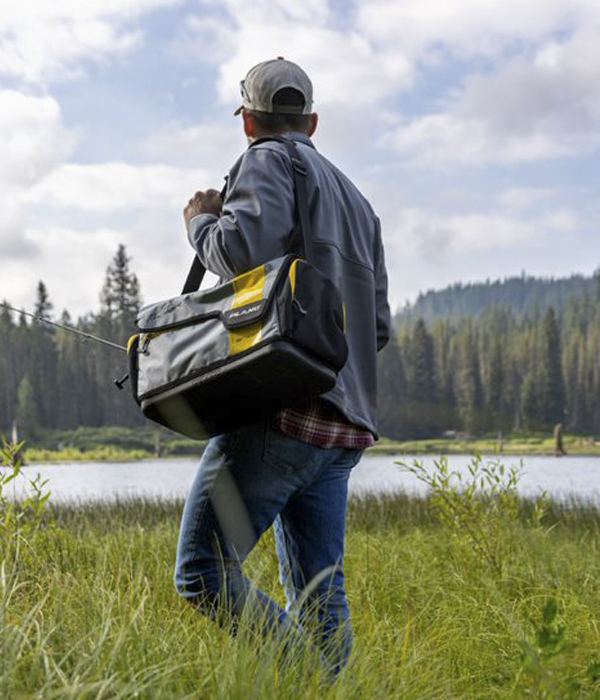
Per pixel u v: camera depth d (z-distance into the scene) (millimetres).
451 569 4906
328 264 2637
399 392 128625
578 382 131500
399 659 2707
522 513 11094
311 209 2654
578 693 2434
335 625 2643
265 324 2328
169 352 2473
